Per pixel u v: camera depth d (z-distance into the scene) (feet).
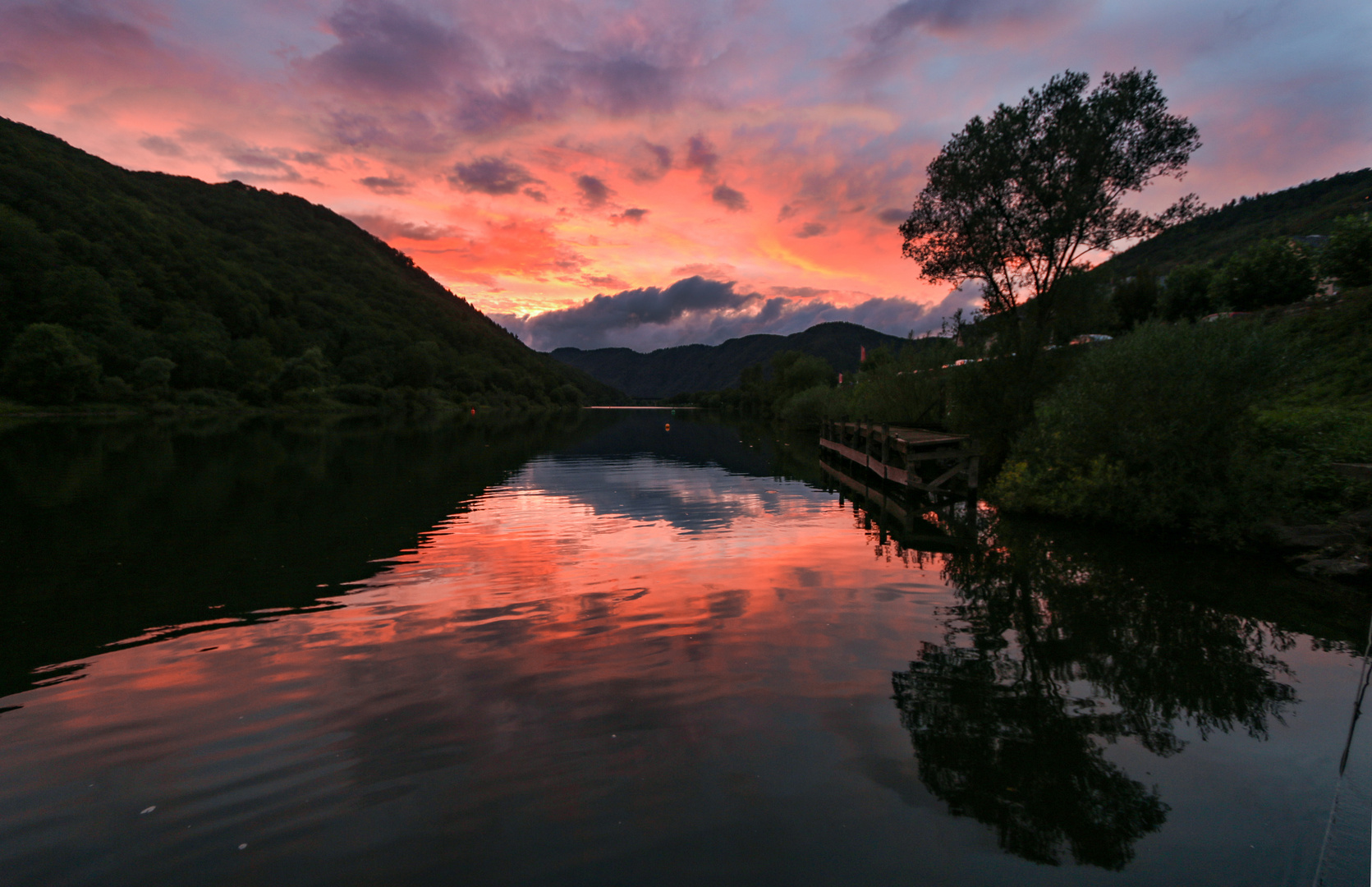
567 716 16.65
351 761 14.51
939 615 25.39
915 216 60.13
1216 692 18.52
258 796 13.23
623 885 10.61
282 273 532.32
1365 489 34.04
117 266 329.31
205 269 397.19
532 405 516.73
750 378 348.59
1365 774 13.87
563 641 22.26
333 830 12.12
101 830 12.18
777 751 14.93
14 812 12.75
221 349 308.40
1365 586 28.91
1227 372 37.50
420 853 11.42
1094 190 51.47
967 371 60.18
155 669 19.98
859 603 27.02
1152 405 40.57
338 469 78.79
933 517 48.34
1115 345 46.62
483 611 25.77
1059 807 12.97
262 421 206.59
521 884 10.66
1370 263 61.93
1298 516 35.42
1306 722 16.76
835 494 61.52
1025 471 49.90
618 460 97.60
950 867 11.14
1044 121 53.16
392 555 35.81
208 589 28.99
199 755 14.83
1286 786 13.76
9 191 322.34
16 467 73.00
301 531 42.32
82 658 20.89
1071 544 38.58
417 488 63.52
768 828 12.16
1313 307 61.41
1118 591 28.89
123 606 26.48
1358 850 11.39
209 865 11.19
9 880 10.84
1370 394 44.06
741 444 131.85
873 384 100.12
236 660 20.62
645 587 29.43
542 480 71.61
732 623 24.23
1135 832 12.18
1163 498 39.52
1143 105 49.88
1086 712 17.20
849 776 13.94
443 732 15.83
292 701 17.57
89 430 146.30
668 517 48.93
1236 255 80.28
